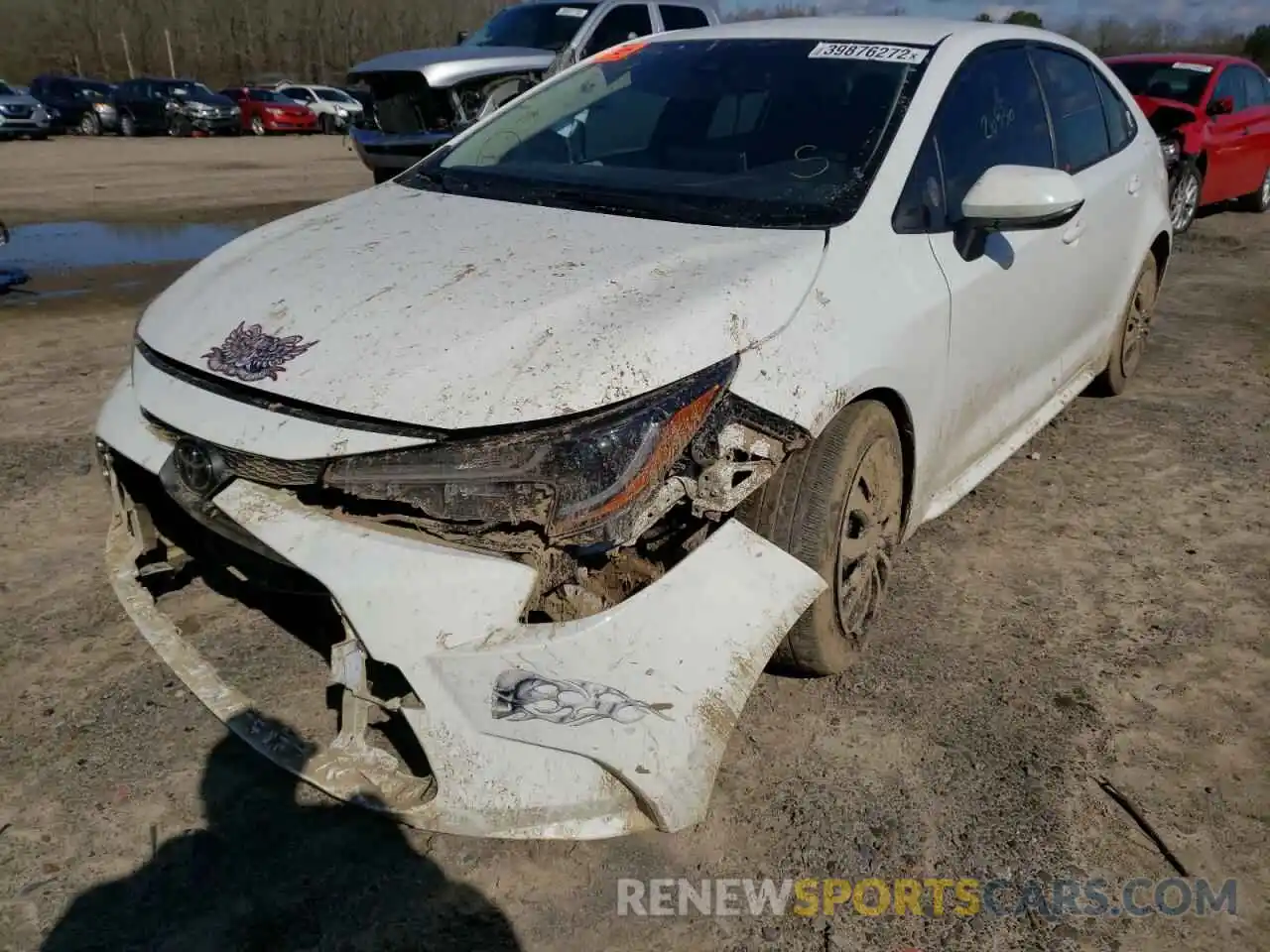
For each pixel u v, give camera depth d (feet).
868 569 9.26
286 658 9.51
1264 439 15.43
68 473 13.33
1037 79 12.53
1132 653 10.04
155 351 8.14
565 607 6.92
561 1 33.71
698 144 10.32
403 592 6.60
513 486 6.59
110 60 173.68
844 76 10.60
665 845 7.64
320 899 7.11
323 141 79.82
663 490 6.91
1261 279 26.27
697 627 6.96
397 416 6.70
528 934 6.90
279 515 6.95
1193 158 31.42
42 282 24.90
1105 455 14.79
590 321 7.20
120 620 10.19
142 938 6.77
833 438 8.25
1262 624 10.59
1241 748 8.75
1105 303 14.42
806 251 8.38
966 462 11.21
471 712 6.57
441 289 7.75
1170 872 7.50
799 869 7.46
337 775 7.11
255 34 188.75
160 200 39.86
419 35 206.90
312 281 8.16
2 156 60.23
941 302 9.36
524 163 10.86
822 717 8.98
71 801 7.88
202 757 8.41
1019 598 10.99
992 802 8.07
